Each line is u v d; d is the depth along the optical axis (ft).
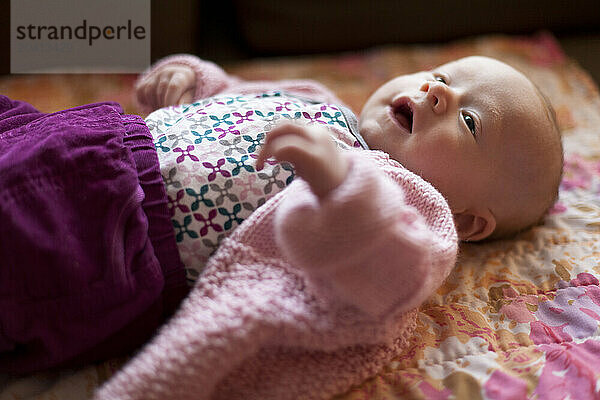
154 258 2.34
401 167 2.64
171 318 2.33
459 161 2.84
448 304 2.77
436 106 2.86
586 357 2.43
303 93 3.64
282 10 4.90
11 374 2.45
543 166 2.92
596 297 2.75
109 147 2.43
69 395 2.38
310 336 2.19
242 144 2.68
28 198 2.19
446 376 2.40
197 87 3.53
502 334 2.60
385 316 2.22
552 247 3.09
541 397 2.25
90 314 2.23
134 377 2.03
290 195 2.17
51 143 2.33
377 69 4.65
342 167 1.94
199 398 2.07
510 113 2.86
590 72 5.05
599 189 3.50
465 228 3.09
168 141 2.66
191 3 4.65
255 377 2.29
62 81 4.40
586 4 5.18
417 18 5.07
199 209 2.50
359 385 2.37
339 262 1.96
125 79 4.51
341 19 4.98
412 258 2.08
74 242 2.22
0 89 4.26
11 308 2.14
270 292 2.25
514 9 5.12
